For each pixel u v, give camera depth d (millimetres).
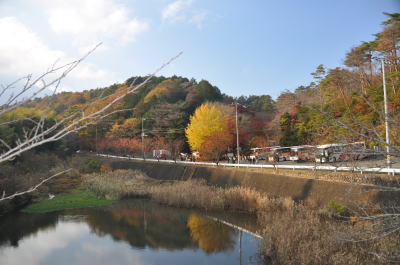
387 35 23234
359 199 13594
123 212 21859
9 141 19859
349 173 16703
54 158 41531
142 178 33969
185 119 52625
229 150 38656
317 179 17297
